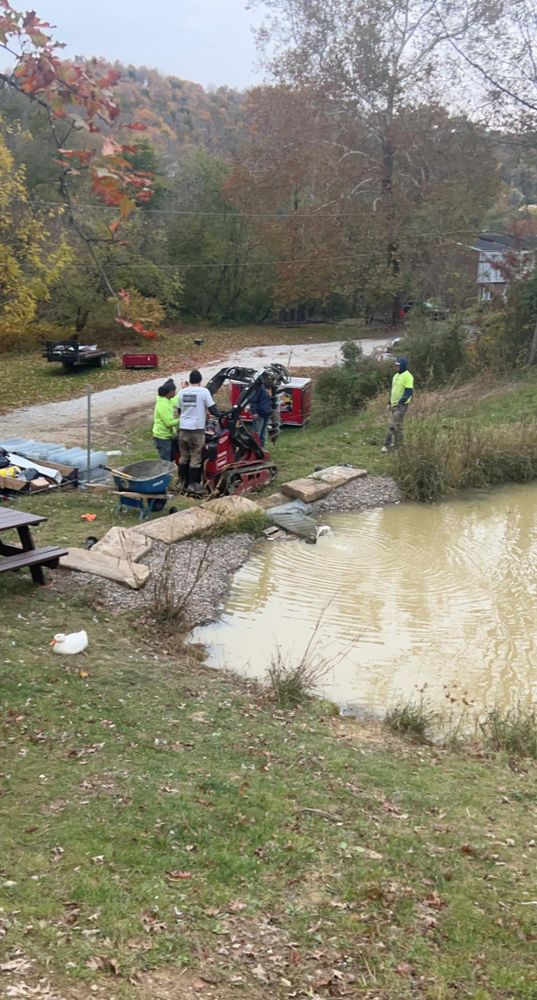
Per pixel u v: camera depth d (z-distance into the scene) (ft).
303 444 57.26
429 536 41.45
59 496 41.65
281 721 21.54
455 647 28.71
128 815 15.16
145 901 12.61
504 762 20.36
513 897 13.79
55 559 28.19
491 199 153.17
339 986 11.24
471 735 22.36
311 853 14.56
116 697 21.49
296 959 11.69
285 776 17.81
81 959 11.14
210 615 30.07
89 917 12.08
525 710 24.11
